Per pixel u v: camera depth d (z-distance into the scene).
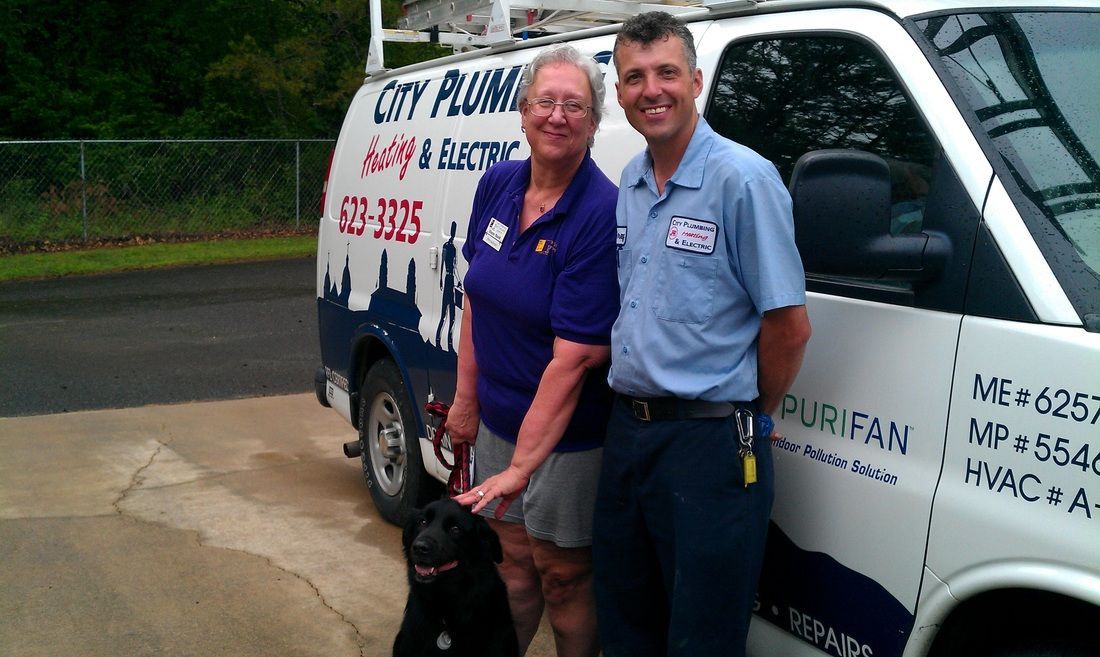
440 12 5.61
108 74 23.27
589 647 3.39
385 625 4.29
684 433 2.68
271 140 19.48
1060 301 2.28
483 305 3.22
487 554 3.09
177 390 8.60
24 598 4.48
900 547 2.57
